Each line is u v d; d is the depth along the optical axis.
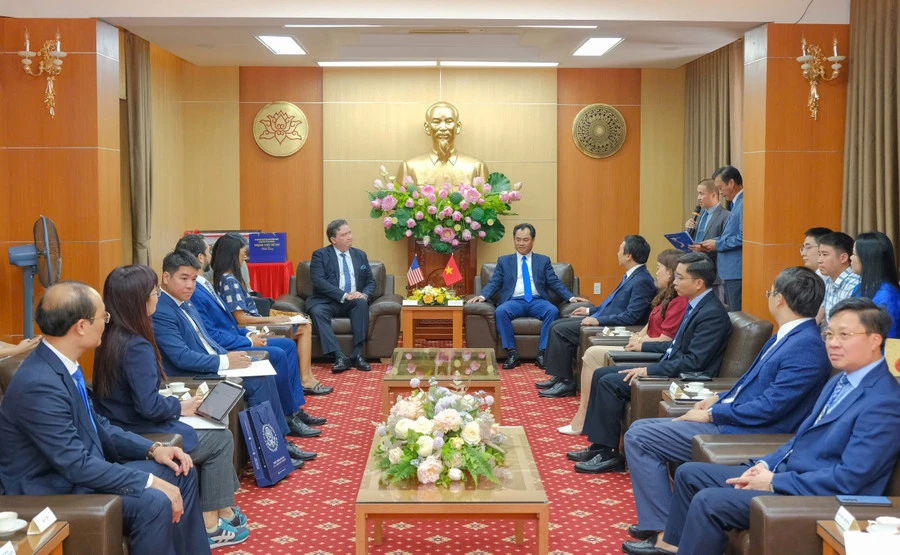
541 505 3.37
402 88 10.37
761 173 7.03
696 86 10.00
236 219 10.48
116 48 7.25
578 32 7.70
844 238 5.04
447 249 9.42
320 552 3.99
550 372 7.14
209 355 4.87
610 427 5.16
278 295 9.61
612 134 10.48
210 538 4.04
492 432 3.77
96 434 3.27
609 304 7.01
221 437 4.11
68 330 3.14
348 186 10.43
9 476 3.13
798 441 3.34
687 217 10.33
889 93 6.34
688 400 4.43
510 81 10.40
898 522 2.63
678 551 3.32
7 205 6.93
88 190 6.92
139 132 8.56
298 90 10.37
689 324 5.00
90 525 2.84
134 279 3.78
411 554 3.96
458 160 10.16
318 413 6.49
